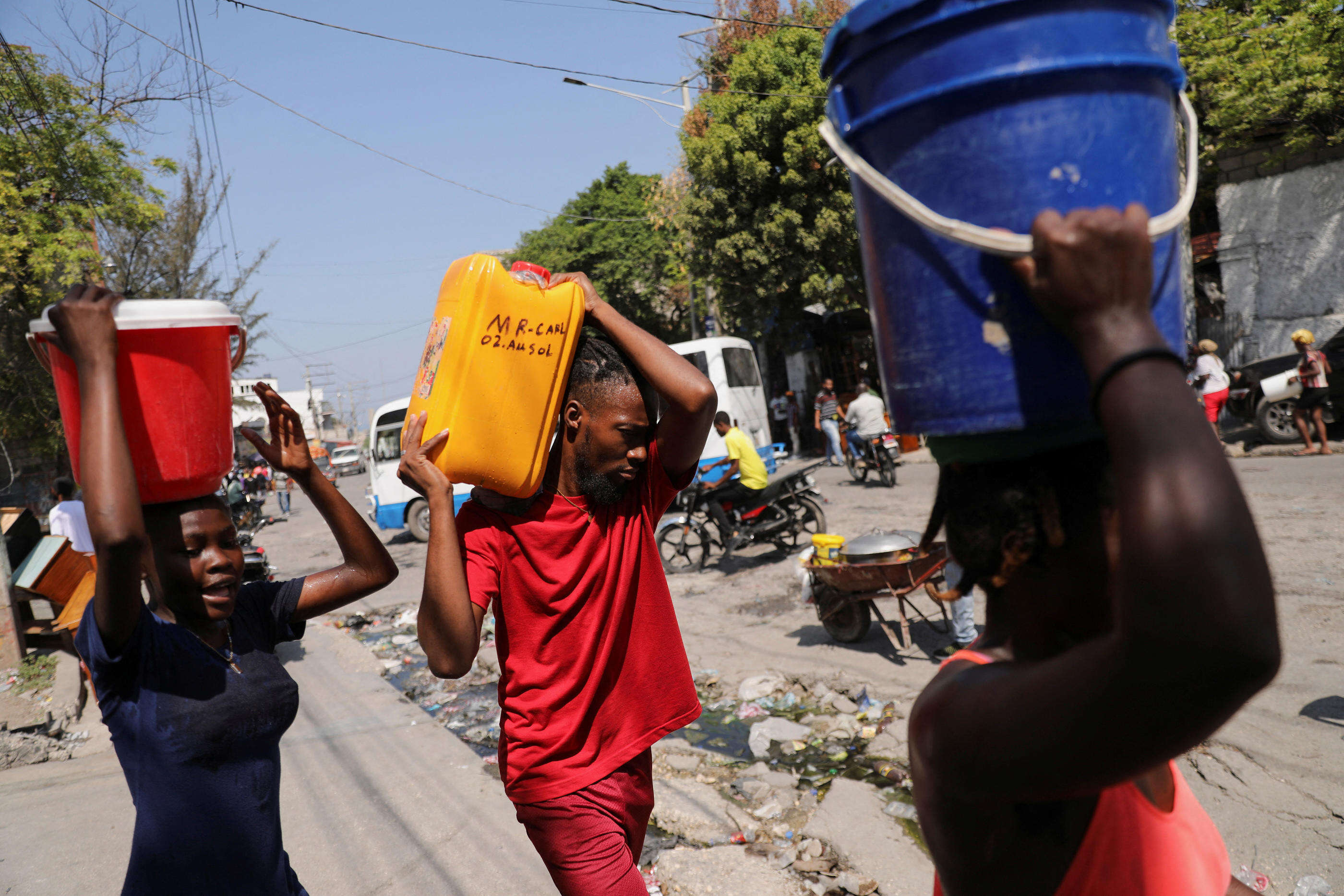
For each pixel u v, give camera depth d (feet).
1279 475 31.30
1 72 44.73
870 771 13.33
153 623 5.66
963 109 2.44
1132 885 2.85
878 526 32.27
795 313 66.54
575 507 6.36
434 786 13.83
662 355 6.30
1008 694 2.40
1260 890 9.23
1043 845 2.78
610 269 96.17
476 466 5.80
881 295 2.82
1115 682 2.02
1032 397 2.47
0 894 11.55
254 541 54.75
